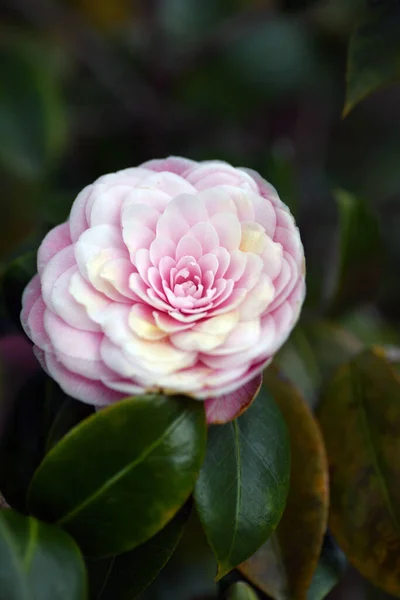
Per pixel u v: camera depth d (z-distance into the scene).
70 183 0.68
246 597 0.42
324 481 0.44
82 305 0.39
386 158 0.75
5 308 0.47
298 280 0.40
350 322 0.60
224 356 0.39
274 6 0.64
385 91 0.75
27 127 0.63
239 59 0.69
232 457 0.42
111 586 0.42
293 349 0.50
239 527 0.41
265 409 0.43
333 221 0.72
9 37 0.65
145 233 0.40
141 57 0.70
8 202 0.62
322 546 0.45
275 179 0.53
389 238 0.71
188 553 0.54
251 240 0.40
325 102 0.75
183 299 0.39
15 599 0.37
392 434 0.45
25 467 0.44
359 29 0.47
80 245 0.39
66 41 0.70
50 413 0.44
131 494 0.39
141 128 0.71
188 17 0.71
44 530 0.39
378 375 0.46
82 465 0.40
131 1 0.72
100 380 0.39
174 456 0.39
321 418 0.47
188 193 0.40
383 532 0.44
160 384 0.38
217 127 0.73
